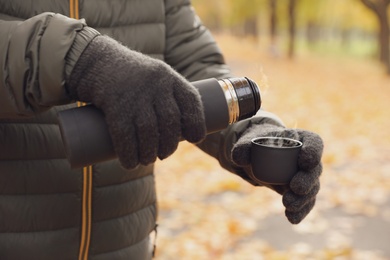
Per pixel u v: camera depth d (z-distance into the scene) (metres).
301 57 38.53
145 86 1.11
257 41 51.75
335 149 9.30
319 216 5.84
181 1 1.94
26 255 1.68
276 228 5.50
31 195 1.67
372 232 5.40
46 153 1.64
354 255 4.82
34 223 1.68
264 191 6.77
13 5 1.57
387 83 21.44
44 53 1.19
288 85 19.92
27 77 1.21
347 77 23.75
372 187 7.01
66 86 1.18
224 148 1.63
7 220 1.66
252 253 4.85
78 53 1.17
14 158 1.63
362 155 8.90
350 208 6.11
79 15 1.66
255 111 1.32
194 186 7.07
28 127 1.62
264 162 1.40
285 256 4.78
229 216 5.89
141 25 1.80
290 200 1.40
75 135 1.13
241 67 26.00
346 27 51.00
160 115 1.11
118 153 1.12
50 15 1.23
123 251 1.84
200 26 1.97
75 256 1.74
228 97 1.28
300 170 1.40
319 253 4.85
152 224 1.96
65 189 1.68
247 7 44.81
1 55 1.22
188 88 1.15
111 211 1.77
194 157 8.61
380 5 24.48
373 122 12.29
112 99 1.10
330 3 44.06
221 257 4.81
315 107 14.60
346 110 14.12
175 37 1.92
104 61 1.14
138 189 1.85
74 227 1.73
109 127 1.10
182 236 5.28
